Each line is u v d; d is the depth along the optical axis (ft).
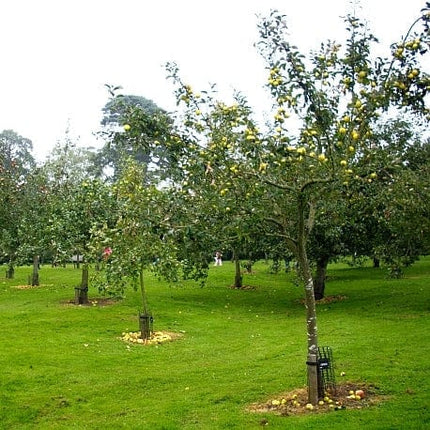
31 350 47.09
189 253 29.60
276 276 110.42
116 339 53.06
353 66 26.96
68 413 32.37
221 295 85.66
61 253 69.77
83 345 49.90
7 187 96.07
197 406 32.35
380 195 31.17
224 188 28.19
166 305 74.43
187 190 29.45
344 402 31.07
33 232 87.10
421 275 98.94
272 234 31.07
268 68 27.71
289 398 32.30
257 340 53.01
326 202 34.94
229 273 113.19
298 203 30.09
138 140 30.27
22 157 201.46
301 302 79.00
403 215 32.50
